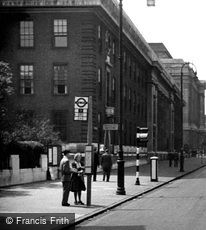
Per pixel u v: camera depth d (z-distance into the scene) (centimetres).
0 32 4447
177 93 11112
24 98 4400
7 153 2795
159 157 8381
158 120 8275
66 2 4325
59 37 4397
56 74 4394
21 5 4378
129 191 2636
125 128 5803
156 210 1853
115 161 5034
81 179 1928
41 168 3206
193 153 13012
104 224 1495
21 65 4428
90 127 1902
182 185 3262
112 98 5194
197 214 1717
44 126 3962
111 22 4962
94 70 4400
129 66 6012
